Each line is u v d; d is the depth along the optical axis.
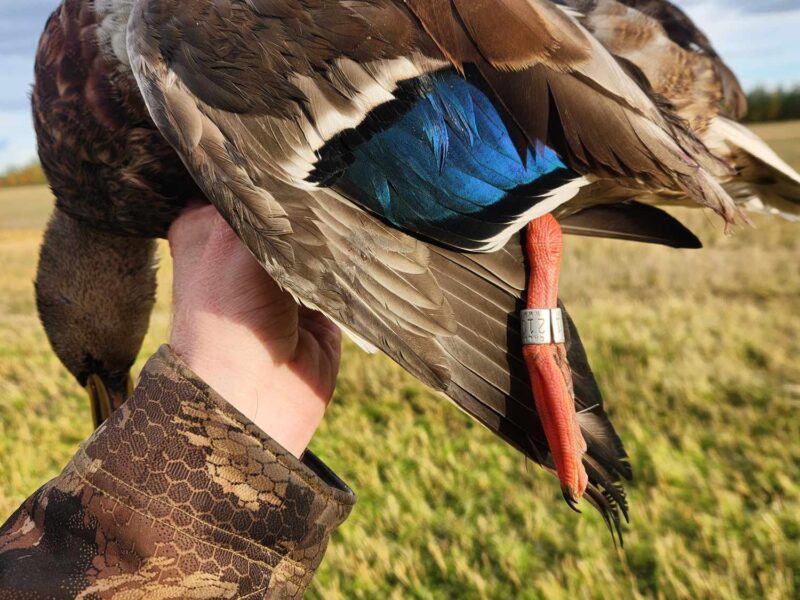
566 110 0.23
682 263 2.03
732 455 0.91
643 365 1.20
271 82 0.25
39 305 0.50
